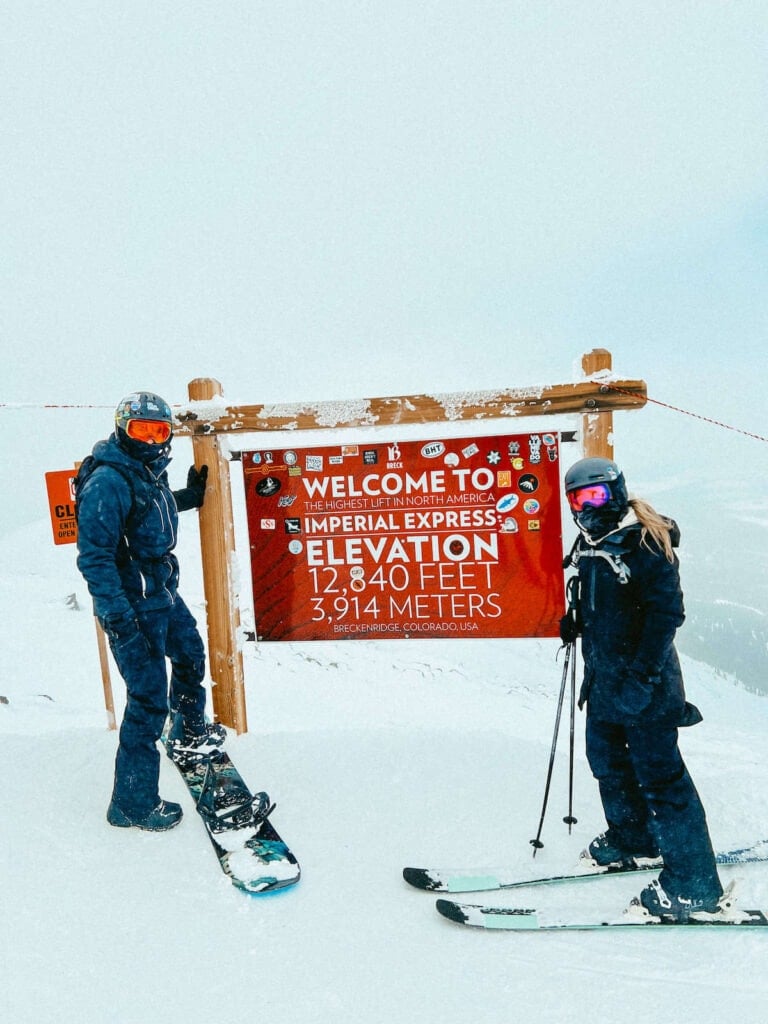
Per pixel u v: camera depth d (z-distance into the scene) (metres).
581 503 2.31
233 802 2.95
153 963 2.05
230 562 3.92
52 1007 1.85
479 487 3.63
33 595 12.74
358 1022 1.80
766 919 2.18
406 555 3.77
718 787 3.22
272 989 1.94
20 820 2.85
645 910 2.22
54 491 3.91
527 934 2.18
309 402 3.67
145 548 2.92
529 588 3.66
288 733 3.96
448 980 1.97
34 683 8.22
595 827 2.88
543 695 10.84
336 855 2.69
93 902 2.34
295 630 3.94
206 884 2.48
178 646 3.38
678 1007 1.84
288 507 3.87
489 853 2.68
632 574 2.22
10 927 2.18
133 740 2.83
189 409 3.80
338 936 2.18
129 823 2.85
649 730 2.22
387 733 3.87
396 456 3.71
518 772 3.39
